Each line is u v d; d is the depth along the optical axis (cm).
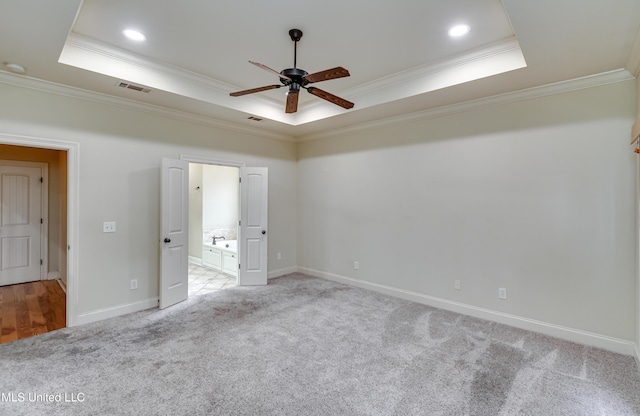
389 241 449
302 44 289
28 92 307
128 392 220
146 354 273
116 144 365
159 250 403
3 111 294
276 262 554
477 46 292
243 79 374
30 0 188
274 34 271
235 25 258
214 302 414
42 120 315
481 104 358
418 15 242
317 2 226
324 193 539
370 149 472
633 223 277
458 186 381
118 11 239
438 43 286
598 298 293
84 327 331
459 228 380
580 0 183
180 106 394
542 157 322
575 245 304
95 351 278
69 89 327
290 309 388
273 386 229
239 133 496
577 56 253
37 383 229
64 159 486
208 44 290
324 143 538
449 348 287
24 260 509
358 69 343
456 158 383
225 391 222
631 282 278
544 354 277
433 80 331
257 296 440
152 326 334
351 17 245
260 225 505
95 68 291
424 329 329
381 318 359
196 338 305
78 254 337
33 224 515
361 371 249
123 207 371
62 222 498
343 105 306
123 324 339
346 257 505
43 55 259
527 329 330
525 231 333
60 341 297
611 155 286
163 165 387
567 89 305
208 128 456
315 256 555
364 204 480
